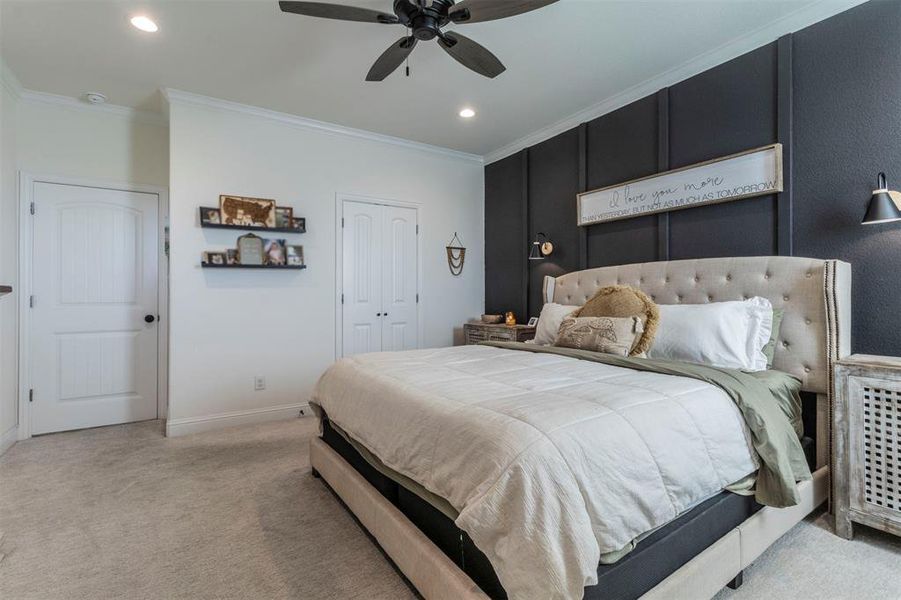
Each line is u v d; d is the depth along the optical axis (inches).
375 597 61.6
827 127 92.9
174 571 67.5
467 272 192.9
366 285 167.2
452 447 54.9
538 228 166.6
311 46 106.3
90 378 140.3
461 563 54.2
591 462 48.3
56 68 115.9
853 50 89.2
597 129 142.3
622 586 48.5
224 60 112.4
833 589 62.4
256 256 143.4
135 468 107.1
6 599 61.2
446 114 147.8
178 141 132.1
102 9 91.4
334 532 78.5
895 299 84.8
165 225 151.5
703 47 107.7
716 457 60.2
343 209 162.1
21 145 129.1
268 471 105.5
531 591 41.4
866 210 86.0
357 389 82.7
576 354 97.5
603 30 100.3
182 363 133.4
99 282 141.4
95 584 64.5
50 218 134.0
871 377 73.8
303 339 153.9
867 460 74.0
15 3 88.9
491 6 75.3
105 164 141.8
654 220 126.9
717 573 57.8
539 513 43.7
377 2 90.0
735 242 108.4
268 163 146.6
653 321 99.0
